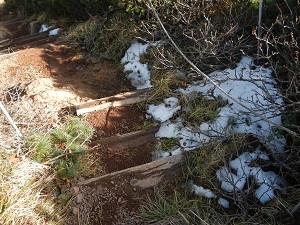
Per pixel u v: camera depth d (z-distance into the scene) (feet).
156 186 6.54
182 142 7.04
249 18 8.15
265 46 7.78
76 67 9.56
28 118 7.39
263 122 6.79
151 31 9.09
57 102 7.91
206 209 6.11
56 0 12.17
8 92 7.89
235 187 5.91
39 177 6.41
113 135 7.36
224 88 7.48
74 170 6.53
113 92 8.43
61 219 6.05
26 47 11.30
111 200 6.35
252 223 5.65
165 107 7.60
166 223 5.94
